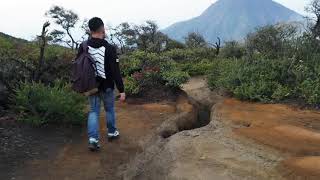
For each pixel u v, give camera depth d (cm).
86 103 452
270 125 407
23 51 580
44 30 479
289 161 314
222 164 311
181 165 312
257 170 300
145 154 356
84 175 317
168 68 628
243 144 353
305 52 611
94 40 346
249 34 713
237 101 527
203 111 555
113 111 377
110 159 347
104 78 349
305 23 704
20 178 303
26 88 412
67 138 382
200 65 952
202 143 355
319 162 310
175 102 548
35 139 370
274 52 645
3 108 421
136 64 667
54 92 416
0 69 446
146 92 566
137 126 431
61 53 568
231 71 605
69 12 1628
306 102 493
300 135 375
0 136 364
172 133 426
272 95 516
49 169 321
